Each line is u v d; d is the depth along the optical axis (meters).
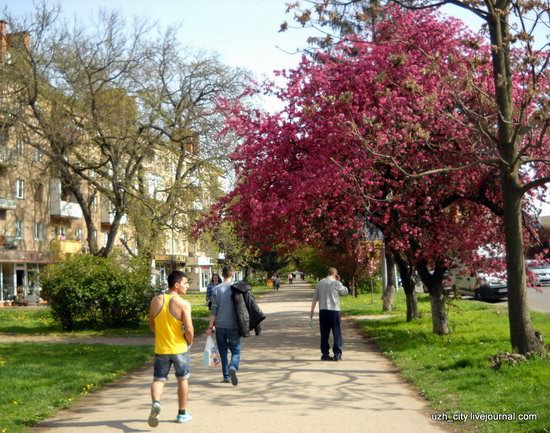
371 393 9.52
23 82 29.66
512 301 11.46
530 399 8.16
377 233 18.95
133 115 31.78
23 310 35.75
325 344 13.34
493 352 12.24
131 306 22.22
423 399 9.02
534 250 17.11
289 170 16.22
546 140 14.88
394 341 15.95
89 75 30.56
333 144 15.12
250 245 18.47
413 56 15.24
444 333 16.73
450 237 16.36
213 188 32.47
